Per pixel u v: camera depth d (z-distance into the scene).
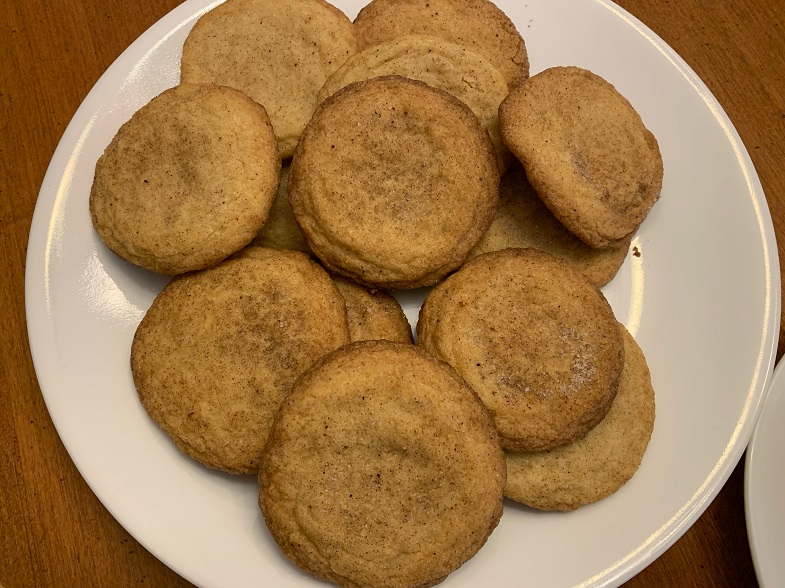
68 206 0.24
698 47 0.30
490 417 0.20
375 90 0.22
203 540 0.21
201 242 0.22
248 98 0.23
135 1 0.31
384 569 0.19
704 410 0.23
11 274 0.27
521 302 0.22
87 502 0.25
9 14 0.30
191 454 0.21
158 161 0.22
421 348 0.21
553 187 0.22
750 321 0.24
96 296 0.23
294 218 0.23
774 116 0.29
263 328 0.22
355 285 0.23
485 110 0.24
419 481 0.19
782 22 0.31
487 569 0.21
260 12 0.26
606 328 0.22
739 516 0.25
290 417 0.19
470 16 0.26
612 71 0.27
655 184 0.24
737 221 0.25
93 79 0.30
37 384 0.26
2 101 0.29
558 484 0.22
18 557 0.24
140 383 0.22
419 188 0.22
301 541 0.19
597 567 0.21
